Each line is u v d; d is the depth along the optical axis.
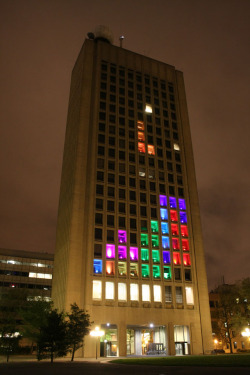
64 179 85.12
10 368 27.50
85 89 83.38
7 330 54.78
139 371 21.73
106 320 60.22
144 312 63.66
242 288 66.00
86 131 77.94
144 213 73.56
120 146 78.75
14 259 105.19
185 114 93.50
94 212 68.31
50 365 32.22
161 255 70.56
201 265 73.94
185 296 68.88
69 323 46.69
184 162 85.69
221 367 23.09
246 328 66.31
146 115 86.81
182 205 79.31
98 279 62.81
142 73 93.12
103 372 21.36
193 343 65.12
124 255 67.00
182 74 100.56
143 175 78.00
